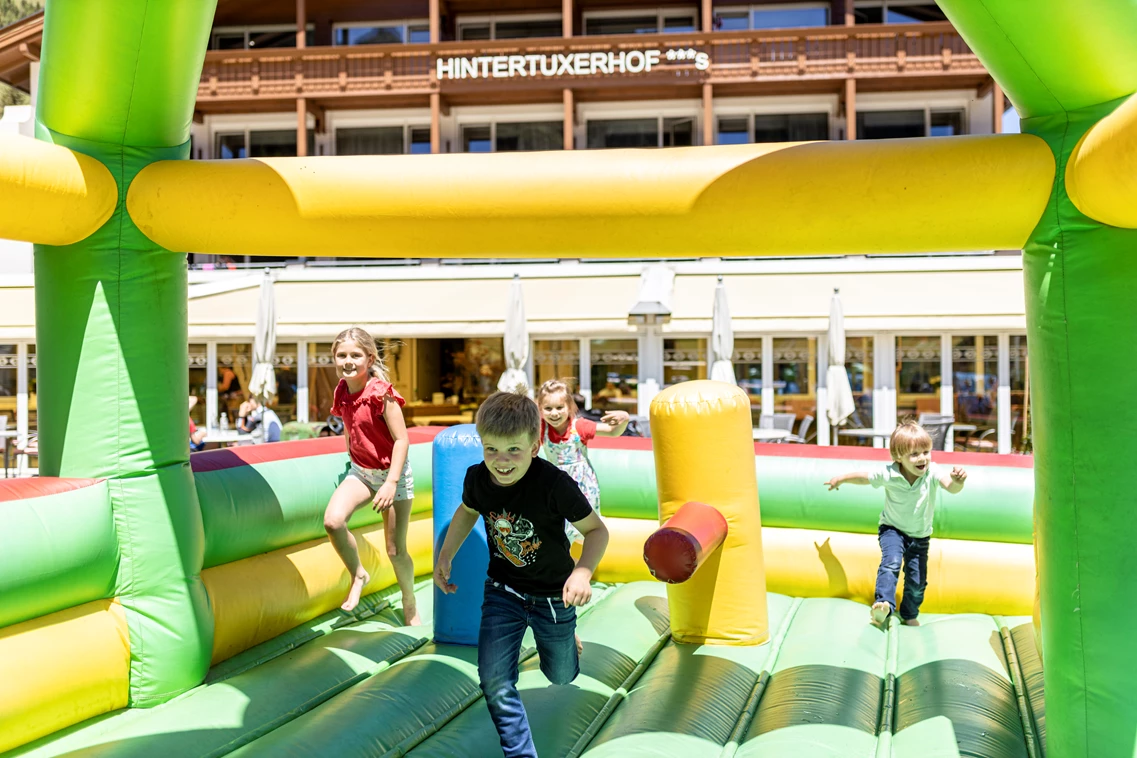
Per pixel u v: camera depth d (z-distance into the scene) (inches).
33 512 130.9
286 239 144.1
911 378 633.6
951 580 209.0
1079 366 113.8
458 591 176.7
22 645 129.0
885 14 842.8
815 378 637.9
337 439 221.1
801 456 227.0
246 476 176.6
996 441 624.1
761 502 225.1
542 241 139.4
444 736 136.2
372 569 213.3
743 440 186.1
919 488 195.8
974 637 184.9
